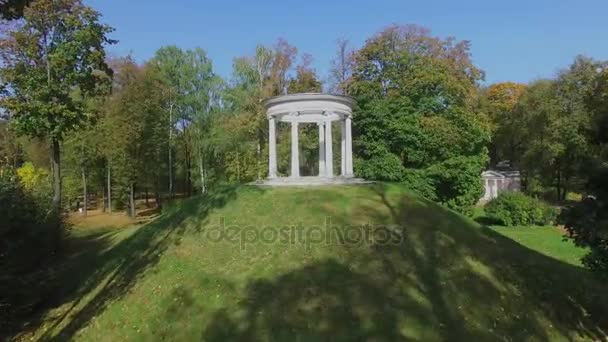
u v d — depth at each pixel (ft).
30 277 45.78
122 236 74.02
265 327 33.60
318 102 69.26
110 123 119.65
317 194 60.29
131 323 37.52
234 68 120.26
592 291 45.24
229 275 41.86
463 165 97.40
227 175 129.90
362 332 32.78
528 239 81.87
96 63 90.12
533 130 137.90
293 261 43.16
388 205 56.59
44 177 126.82
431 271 42.11
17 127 81.66
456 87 98.17
